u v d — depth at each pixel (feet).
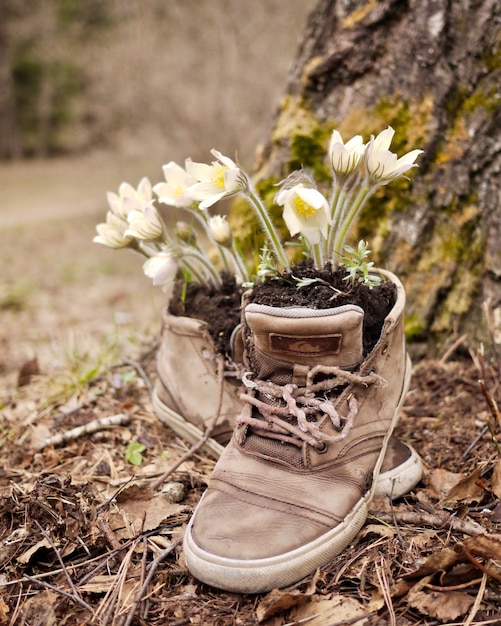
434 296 2.34
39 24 21.33
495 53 2.24
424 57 2.34
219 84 9.84
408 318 2.37
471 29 2.28
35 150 25.67
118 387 2.35
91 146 20.16
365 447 1.62
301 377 1.60
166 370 2.01
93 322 4.92
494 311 2.22
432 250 2.36
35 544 1.60
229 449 1.65
